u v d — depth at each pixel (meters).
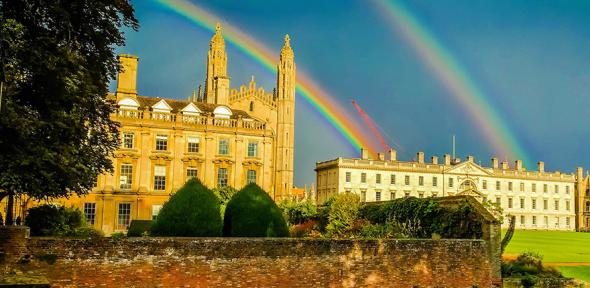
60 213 30.66
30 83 22.50
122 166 55.97
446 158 117.50
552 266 29.61
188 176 58.09
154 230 22.77
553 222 125.00
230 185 57.97
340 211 33.97
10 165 20.80
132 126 56.47
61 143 23.08
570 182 128.38
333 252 21.17
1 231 16.84
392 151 113.81
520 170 123.94
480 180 118.06
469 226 25.48
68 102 23.61
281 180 107.38
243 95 104.19
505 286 24.06
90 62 26.06
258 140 61.00
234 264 19.61
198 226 22.67
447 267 23.03
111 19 26.94
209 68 103.88
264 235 23.23
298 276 20.50
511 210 120.56
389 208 31.94
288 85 109.88
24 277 15.73
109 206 54.69
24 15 22.22
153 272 18.52
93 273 17.77
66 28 23.55
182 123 58.19
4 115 19.70
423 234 28.38
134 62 59.72
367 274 21.59
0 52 20.20
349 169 105.44
